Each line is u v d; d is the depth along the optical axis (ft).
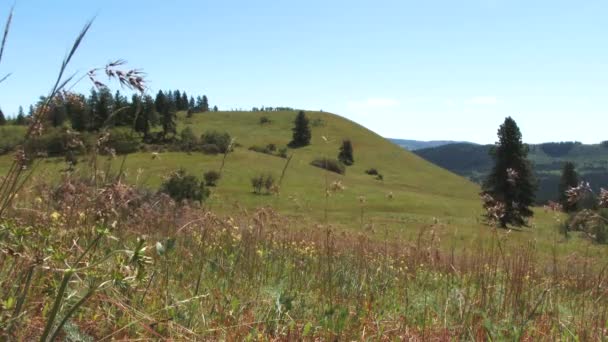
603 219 14.58
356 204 165.07
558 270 22.24
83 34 7.22
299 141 519.60
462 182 479.82
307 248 22.77
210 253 18.12
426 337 13.61
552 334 14.85
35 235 10.19
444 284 20.45
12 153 8.70
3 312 8.70
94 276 7.67
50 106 8.34
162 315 11.94
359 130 591.37
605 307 16.26
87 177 11.07
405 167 498.69
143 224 16.67
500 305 16.94
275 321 12.88
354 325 14.06
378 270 21.34
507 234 20.59
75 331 9.46
